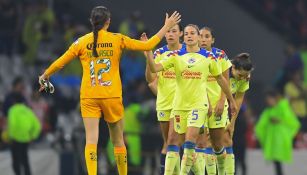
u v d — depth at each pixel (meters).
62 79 64.50
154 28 70.38
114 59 31.53
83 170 54.81
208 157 36.56
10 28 67.50
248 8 75.56
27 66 67.06
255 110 70.75
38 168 55.75
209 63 33.50
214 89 35.75
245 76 36.19
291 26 78.44
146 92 58.59
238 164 51.97
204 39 35.34
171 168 34.56
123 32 64.50
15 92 53.94
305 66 70.69
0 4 67.50
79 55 31.77
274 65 73.69
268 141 56.12
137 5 70.56
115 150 32.53
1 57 67.44
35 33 66.88
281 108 56.03
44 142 59.88
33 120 53.75
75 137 54.88
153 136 54.78
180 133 34.06
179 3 71.62
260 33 74.00
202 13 72.44
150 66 32.97
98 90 31.45
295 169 57.47
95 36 31.48
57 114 60.62
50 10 67.69
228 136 36.28
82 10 69.81
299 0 79.62
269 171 57.06
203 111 33.50
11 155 54.62
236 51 73.38
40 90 32.41
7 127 55.72
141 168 55.00
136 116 54.62
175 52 33.59
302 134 63.28
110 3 70.12
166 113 36.28
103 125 50.75
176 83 34.00
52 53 66.75
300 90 65.19
